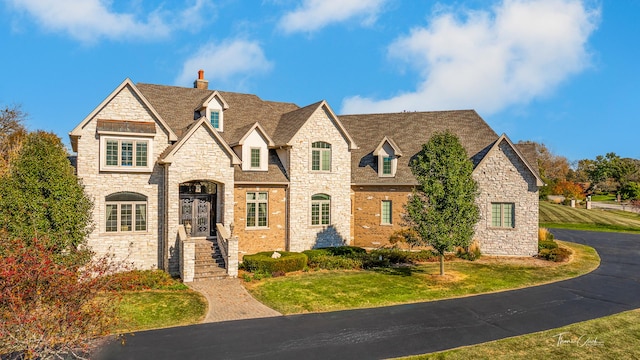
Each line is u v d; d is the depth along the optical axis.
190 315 15.42
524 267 24.06
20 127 43.19
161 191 22.91
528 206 27.16
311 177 27.39
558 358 11.96
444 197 20.58
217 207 24.22
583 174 95.75
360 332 13.85
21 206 17.42
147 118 22.94
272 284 19.91
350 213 29.39
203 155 22.52
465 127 32.03
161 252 22.88
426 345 12.80
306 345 12.72
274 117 31.28
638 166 92.25
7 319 9.05
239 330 13.97
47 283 9.74
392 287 19.50
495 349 12.53
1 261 9.23
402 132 32.56
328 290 18.94
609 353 12.31
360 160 31.20
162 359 11.63
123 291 17.50
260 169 26.53
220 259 22.09
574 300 17.69
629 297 18.17
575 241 35.06
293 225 26.77
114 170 21.78
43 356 9.70
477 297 18.12
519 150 28.41
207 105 27.30
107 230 21.92
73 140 22.44
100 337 11.98
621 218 52.94
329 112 27.97
